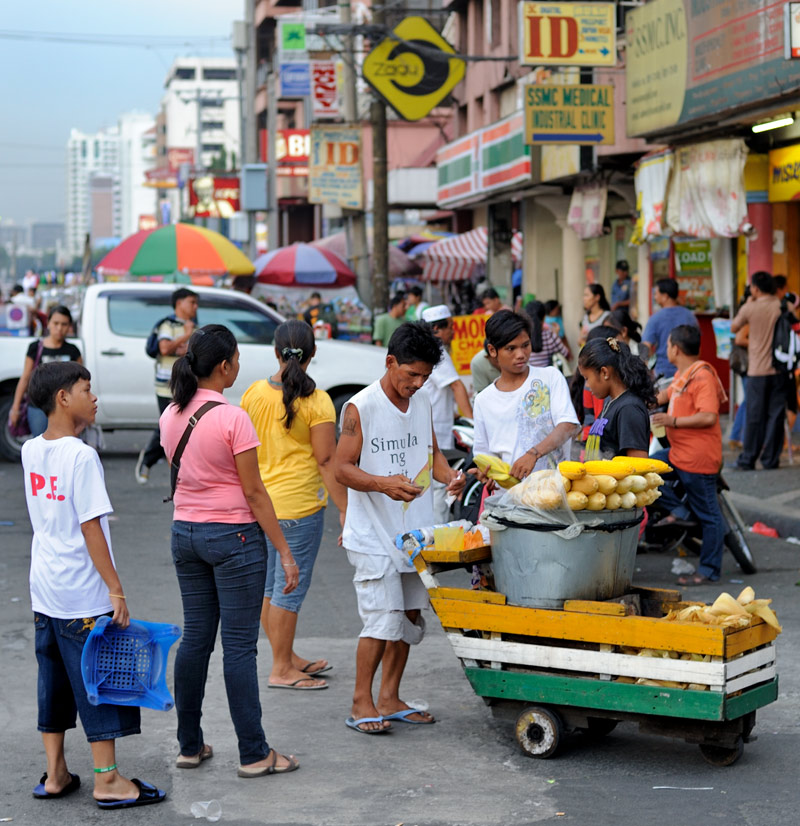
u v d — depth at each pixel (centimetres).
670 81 1479
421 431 572
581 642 522
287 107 5603
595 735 557
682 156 1509
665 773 505
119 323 1480
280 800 482
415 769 514
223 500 495
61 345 1171
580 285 2327
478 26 2858
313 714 594
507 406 586
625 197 1953
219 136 12600
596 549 519
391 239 3925
